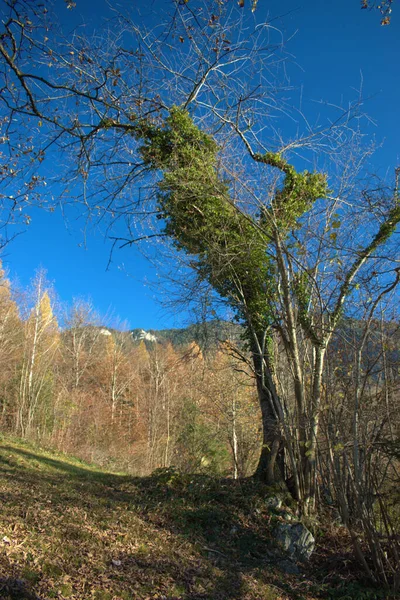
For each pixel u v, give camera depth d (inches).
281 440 375.2
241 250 376.2
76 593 196.2
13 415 1269.7
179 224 414.0
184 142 401.1
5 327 1261.1
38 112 306.2
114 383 1626.5
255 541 315.3
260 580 264.4
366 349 294.2
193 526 318.0
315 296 357.4
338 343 329.7
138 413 1501.0
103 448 1295.5
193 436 762.2
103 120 362.6
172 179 380.2
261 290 395.9
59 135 337.4
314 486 355.3
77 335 1672.0
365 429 281.3
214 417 730.2
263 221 389.1
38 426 1175.0
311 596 262.1
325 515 351.3
